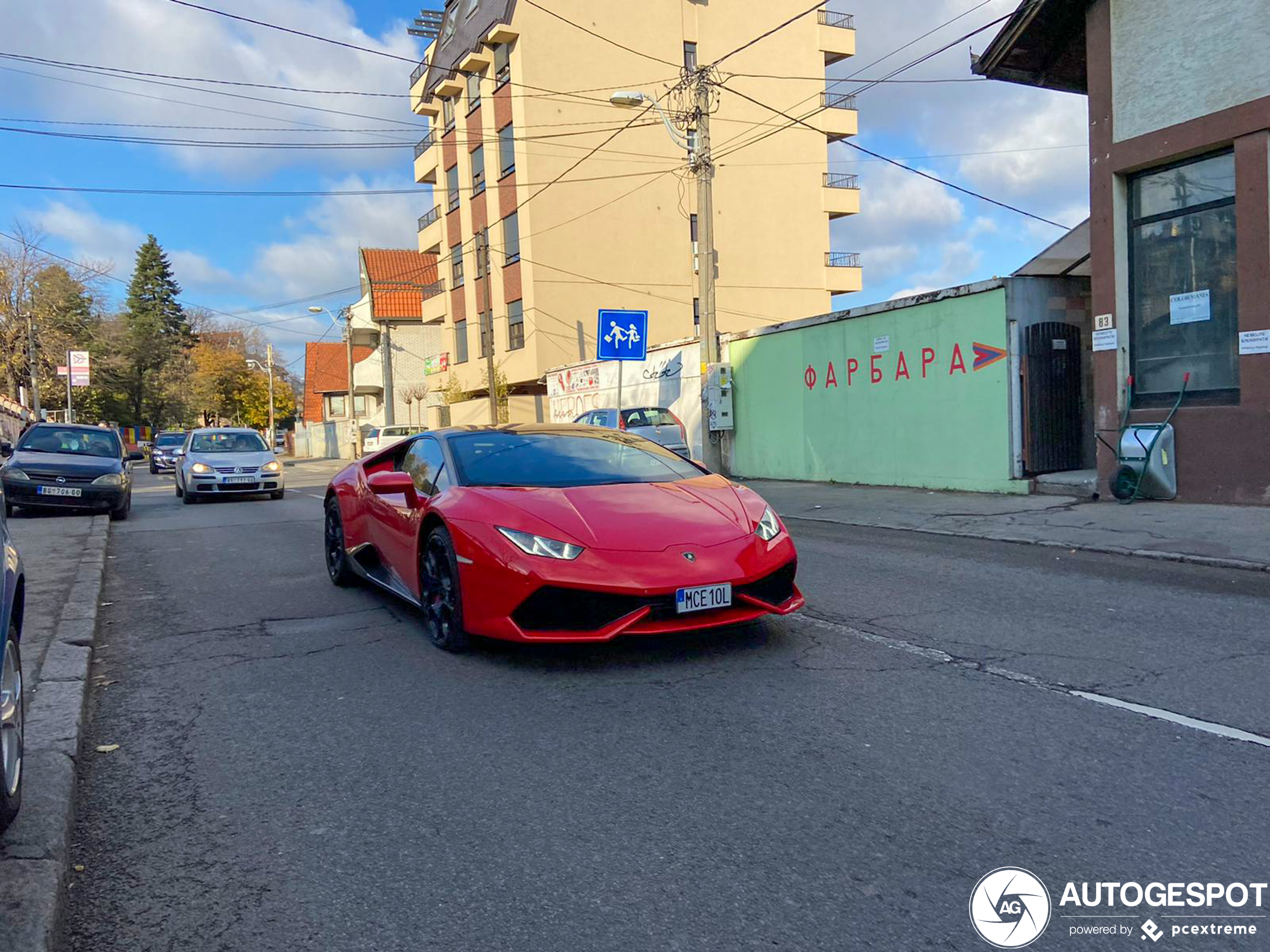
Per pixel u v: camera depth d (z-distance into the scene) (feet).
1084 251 39.75
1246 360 30.68
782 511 40.22
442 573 16.94
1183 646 16.08
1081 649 16.06
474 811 10.26
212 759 12.16
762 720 12.78
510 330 103.91
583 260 98.43
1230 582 21.62
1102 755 11.25
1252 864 8.68
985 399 40.09
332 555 24.82
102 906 8.49
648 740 12.16
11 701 9.45
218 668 16.66
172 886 8.83
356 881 8.81
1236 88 30.53
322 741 12.66
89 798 11.00
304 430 202.28
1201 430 32.17
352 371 149.69
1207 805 9.84
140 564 30.22
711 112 55.01
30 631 18.57
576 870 8.86
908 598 20.71
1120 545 26.45
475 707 13.78
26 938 7.27
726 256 104.94
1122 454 33.88
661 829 9.65
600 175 98.99
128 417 216.33
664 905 8.19
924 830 9.45
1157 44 32.73
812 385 50.90
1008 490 39.14
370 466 22.97
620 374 47.70
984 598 20.63
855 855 8.98
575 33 96.84
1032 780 10.57
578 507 15.85
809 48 108.58
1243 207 30.58
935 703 13.34
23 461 44.04
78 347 156.25
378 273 170.60
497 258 104.63
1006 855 8.91
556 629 14.73
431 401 133.80
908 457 44.60
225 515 47.52
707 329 55.88
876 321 46.01
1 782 8.80
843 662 15.48
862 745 11.78
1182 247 33.17
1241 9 30.25
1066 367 39.78
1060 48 38.78
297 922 8.11
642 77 99.71
